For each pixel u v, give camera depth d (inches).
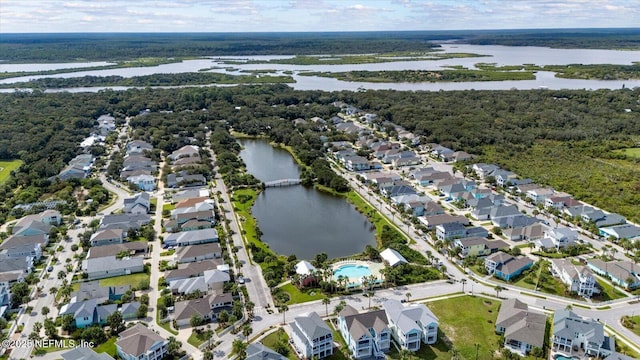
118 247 7819.9
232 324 5935.0
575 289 6663.4
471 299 6515.8
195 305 6122.1
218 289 6717.5
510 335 5497.1
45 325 5757.9
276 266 7401.6
